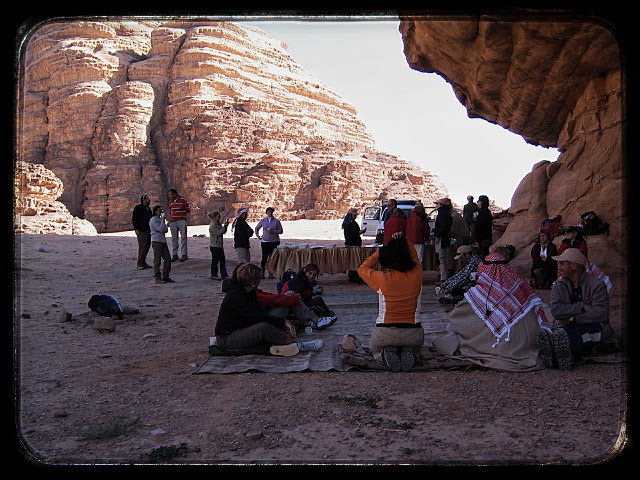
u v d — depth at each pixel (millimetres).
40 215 28266
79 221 30703
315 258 12086
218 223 13867
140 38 74812
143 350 6289
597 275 5465
